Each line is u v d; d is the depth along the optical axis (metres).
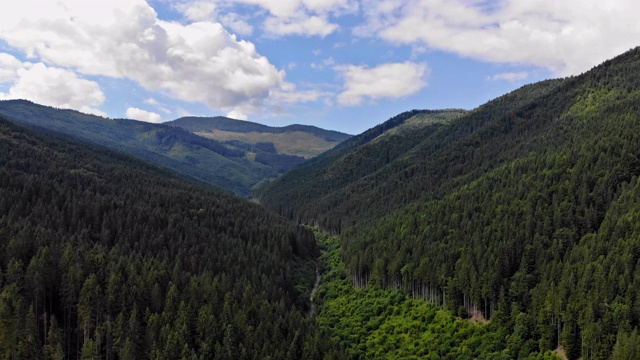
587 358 81.94
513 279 106.94
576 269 95.25
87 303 88.69
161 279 103.62
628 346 72.75
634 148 128.12
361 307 137.75
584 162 133.00
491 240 120.69
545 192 129.00
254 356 86.12
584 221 111.31
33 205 139.62
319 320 133.75
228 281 115.75
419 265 131.25
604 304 83.00
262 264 144.25
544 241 110.38
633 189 110.50
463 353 99.00
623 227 98.75
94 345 81.50
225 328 91.50
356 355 110.00
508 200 137.50
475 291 109.56
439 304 123.06
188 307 92.81
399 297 134.12
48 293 94.31
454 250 126.62
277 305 112.25
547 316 91.25
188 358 80.38
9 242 99.62
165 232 146.75
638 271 85.56
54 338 81.62
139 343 86.75
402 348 109.75
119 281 95.12
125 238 132.25
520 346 93.00
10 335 77.56
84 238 126.31
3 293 80.19
